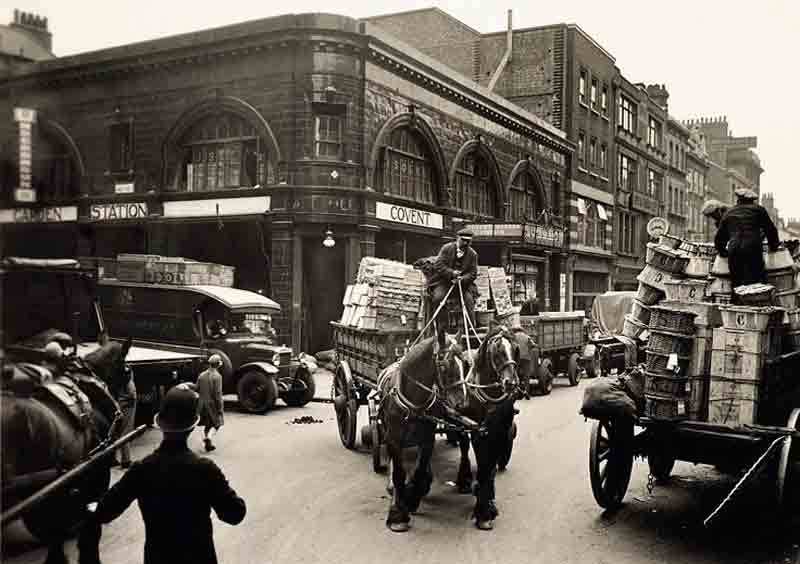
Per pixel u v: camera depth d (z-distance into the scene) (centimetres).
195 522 421
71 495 618
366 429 1191
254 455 1135
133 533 762
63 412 642
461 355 803
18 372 575
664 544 738
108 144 2659
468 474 935
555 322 2103
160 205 2575
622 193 4928
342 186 2341
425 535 756
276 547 713
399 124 2586
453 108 2945
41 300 762
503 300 1252
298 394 1661
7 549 691
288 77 2319
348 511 836
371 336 1078
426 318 1052
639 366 812
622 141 4872
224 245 2595
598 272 4531
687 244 953
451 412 783
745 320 725
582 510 861
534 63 4184
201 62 2473
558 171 3975
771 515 842
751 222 828
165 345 1647
